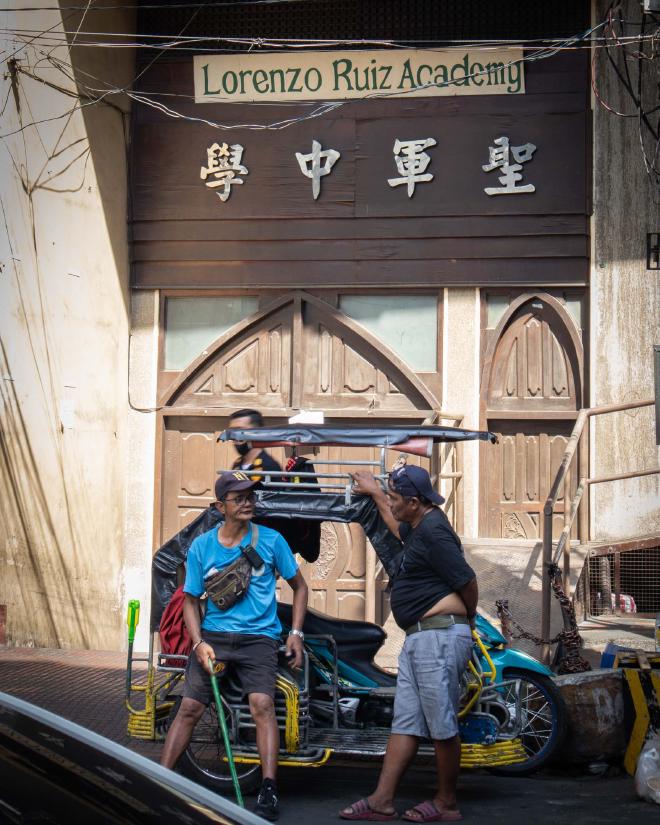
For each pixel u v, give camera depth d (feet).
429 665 17.03
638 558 31.94
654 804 18.28
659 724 20.27
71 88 33.17
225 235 35.88
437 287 35.19
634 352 33.91
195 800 9.33
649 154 33.91
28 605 31.17
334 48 35.40
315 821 17.11
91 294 34.17
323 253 35.47
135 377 36.47
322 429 19.08
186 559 19.45
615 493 33.73
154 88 36.40
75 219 33.37
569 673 23.12
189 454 36.52
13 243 30.32
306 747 18.26
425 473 17.60
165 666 19.36
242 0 35.53
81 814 8.56
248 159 35.83
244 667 17.34
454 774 17.16
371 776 20.42
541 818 17.33
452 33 35.04
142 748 20.77
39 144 31.58
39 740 9.43
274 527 20.40
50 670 27.94
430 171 34.96
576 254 34.24
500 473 34.86
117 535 35.68
